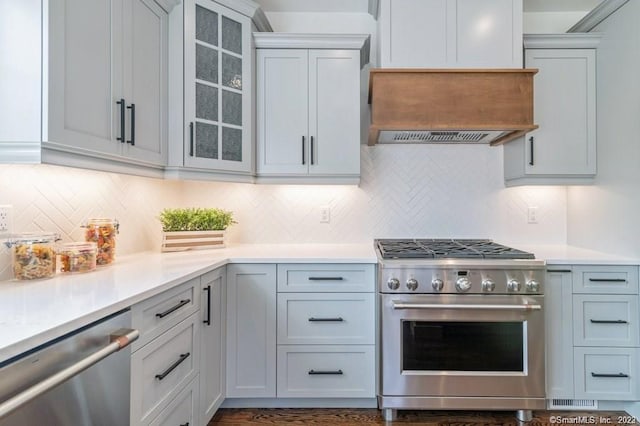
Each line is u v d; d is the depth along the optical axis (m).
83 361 0.86
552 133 2.21
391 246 2.17
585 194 2.31
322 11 2.52
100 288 1.19
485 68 2.00
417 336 1.83
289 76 2.21
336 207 2.54
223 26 2.04
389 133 2.13
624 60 2.00
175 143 1.86
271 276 1.93
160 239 2.31
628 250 1.98
